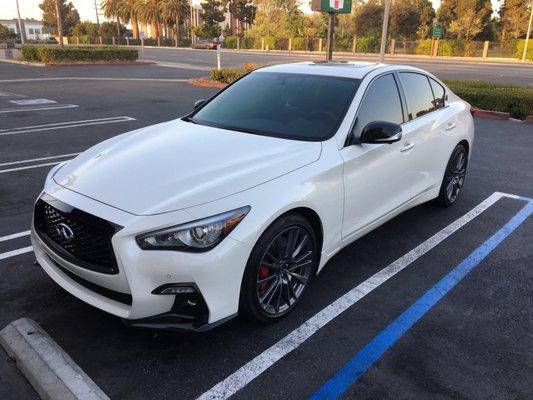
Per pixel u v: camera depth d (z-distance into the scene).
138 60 34.81
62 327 3.32
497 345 3.26
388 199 4.35
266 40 60.00
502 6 55.78
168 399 2.72
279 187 3.18
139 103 13.86
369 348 3.20
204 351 3.12
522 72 28.47
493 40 57.19
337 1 12.95
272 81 4.57
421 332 3.38
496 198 6.20
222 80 19.16
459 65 34.44
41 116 11.48
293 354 3.12
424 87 5.09
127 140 3.95
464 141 5.69
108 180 3.16
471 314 3.62
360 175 3.83
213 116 4.34
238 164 3.28
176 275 2.76
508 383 2.90
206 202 2.89
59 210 3.02
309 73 4.50
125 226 2.75
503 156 8.39
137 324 2.83
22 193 6.00
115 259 2.77
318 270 3.70
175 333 3.29
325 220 3.54
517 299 3.84
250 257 3.03
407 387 2.85
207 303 2.85
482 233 5.08
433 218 5.47
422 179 4.92
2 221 5.09
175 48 66.12
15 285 3.82
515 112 12.19
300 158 3.45
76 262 2.98
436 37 50.19
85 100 14.36
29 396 2.72
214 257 2.81
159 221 2.77
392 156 4.22
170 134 3.96
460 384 2.88
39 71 24.84
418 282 4.06
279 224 3.16
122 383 2.83
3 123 10.53
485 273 4.24
